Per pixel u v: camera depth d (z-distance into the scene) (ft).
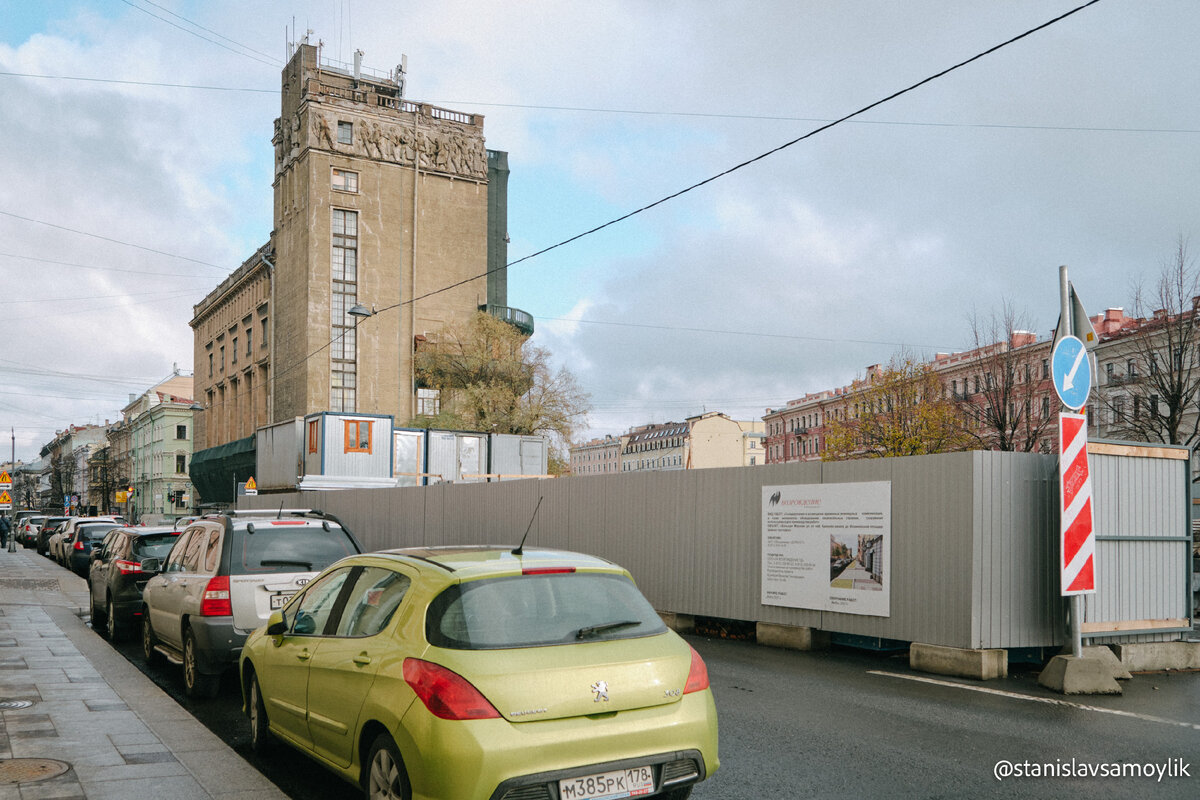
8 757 18.84
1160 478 33.94
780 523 37.45
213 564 27.17
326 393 170.81
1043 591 31.37
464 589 14.44
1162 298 112.88
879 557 33.32
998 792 17.47
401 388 177.99
